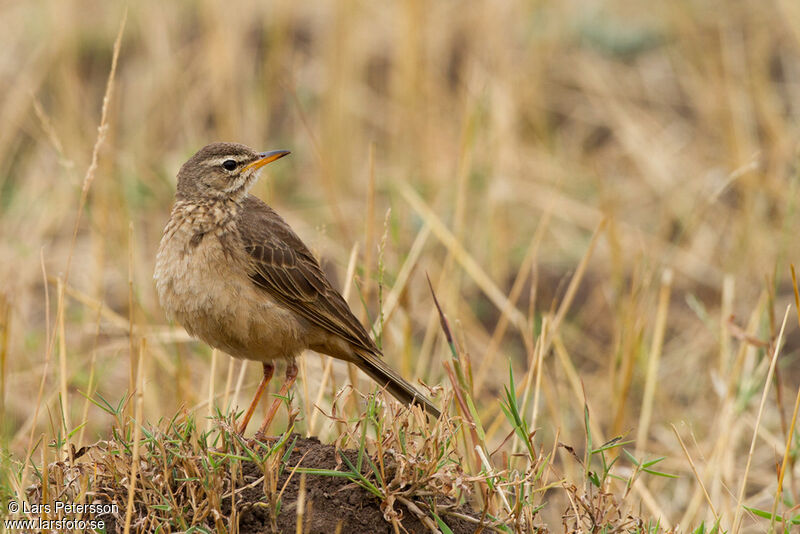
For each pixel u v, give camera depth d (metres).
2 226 16.11
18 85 17.80
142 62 18.95
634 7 19.80
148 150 17.45
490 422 12.62
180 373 10.98
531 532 7.48
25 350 12.84
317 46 19.23
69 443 7.65
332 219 16.05
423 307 14.48
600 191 15.37
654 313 14.50
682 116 18.20
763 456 11.97
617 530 7.50
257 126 17.75
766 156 16.86
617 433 11.03
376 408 8.02
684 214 16.28
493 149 16.34
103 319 13.18
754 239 15.27
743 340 10.40
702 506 10.77
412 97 17.27
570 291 11.16
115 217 14.86
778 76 18.38
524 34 18.88
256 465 7.61
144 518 7.09
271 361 9.11
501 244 15.57
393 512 7.10
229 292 8.70
